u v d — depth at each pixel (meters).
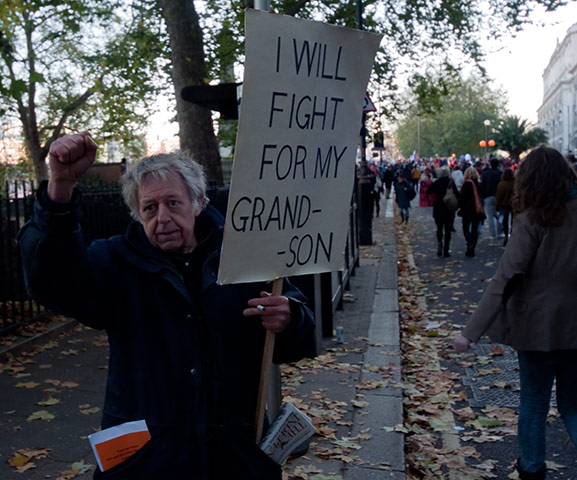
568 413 3.36
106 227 9.23
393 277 10.98
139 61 14.65
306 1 15.25
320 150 2.35
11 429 4.61
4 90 7.25
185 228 2.08
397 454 4.11
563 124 102.94
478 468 4.13
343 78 2.38
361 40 2.39
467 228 13.86
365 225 15.83
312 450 4.17
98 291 2.02
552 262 3.24
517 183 3.32
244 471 2.06
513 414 5.00
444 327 7.97
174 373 2.03
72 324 7.69
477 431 4.73
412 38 19.48
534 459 3.41
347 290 9.84
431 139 85.31
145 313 2.06
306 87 2.25
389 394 5.23
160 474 1.95
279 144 2.21
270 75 2.13
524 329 3.28
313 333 2.33
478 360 6.44
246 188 2.14
